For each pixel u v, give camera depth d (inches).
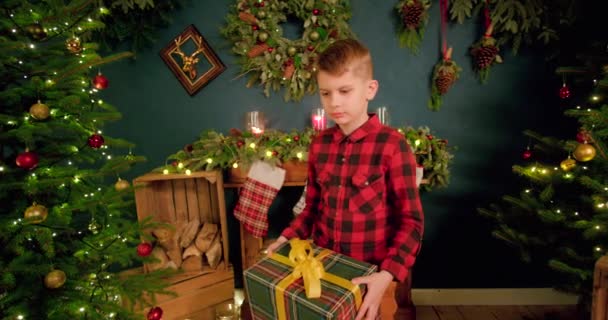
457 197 73.4
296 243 32.2
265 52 66.3
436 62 69.6
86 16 43.6
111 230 47.8
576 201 52.5
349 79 30.5
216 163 60.9
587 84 63.8
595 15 63.7
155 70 72.2
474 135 71.3
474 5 67.2
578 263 48.7
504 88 69.3
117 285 45.9
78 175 43.0
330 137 36.9
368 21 69.5
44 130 37.4
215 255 62.3
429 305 75.4
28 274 40.1
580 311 55.3
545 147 58.0
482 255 74.5
